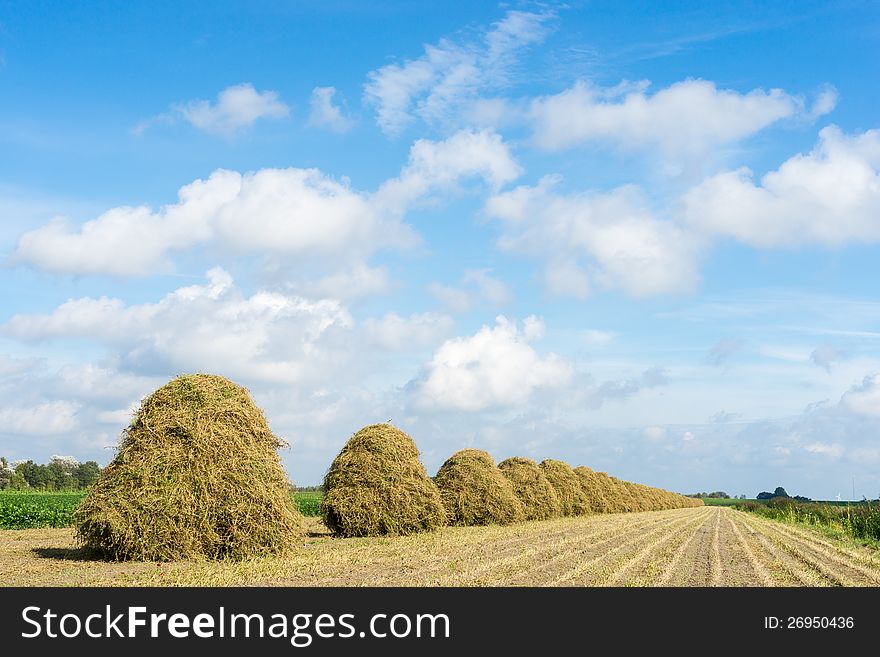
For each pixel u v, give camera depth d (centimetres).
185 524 1753
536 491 4231
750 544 2727
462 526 3316
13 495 5372
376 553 2016
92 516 1755
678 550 2347
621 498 6366
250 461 1855
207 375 1967
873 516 3359
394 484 2670
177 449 1798
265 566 1675
